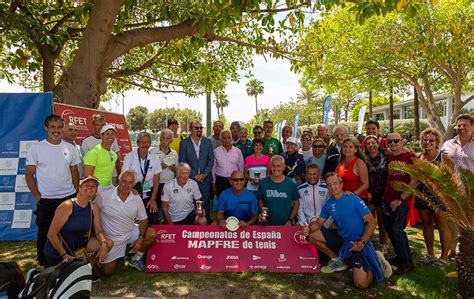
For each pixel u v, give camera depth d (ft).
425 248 19.85
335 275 16.35
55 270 11.37
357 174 17.70
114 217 15.69
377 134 22.85
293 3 21.65
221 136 23.11
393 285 15.46
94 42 22.70
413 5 19.74
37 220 15.88
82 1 23.95
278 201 18.62
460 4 47.70
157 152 21.20
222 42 39.06
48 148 15.78
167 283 15.43
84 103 22.93
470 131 16.24
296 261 16.96
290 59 28.78
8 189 20.58
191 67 27.02
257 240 17.52
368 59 58.59
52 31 25.13
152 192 19.25
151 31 24.73
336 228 16.98
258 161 22.02
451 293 14.67
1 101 20.83
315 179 18.58
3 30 21.61
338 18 54.54
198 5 21.97
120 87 45.75
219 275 16.35
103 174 17.67
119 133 29.27
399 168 14.98
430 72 64.69
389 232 17.21
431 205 15.10
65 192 16.15
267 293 14.67
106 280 15.67
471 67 54.70
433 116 63.87
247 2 19.04
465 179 13.21
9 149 20.72
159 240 17.47
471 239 13.44
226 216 18.67
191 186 19.07
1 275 11.73
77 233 14.38
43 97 21.03
